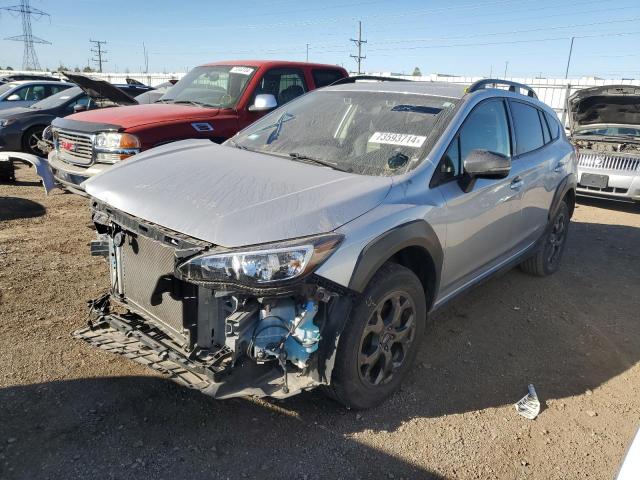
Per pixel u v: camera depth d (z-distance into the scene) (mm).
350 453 2666
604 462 2756
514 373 3553
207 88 7273
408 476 2553
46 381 3043
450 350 3785
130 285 3008
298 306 2496
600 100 8883
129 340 2924
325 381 2625
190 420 2809
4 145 10023
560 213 5281
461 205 3332
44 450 2525
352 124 3650
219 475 2459
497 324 4266
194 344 2629
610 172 8477
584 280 5426
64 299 4082
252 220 2457
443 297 3541
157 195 2783
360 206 2715
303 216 2514
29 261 4820
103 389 3008
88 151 5758
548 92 21219
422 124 3480
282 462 2570
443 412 3057
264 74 7082
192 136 6129
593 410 3203
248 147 3779
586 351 3938
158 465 2490
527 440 2879
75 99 10820
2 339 3438
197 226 2486
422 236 2928
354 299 2631
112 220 2898
